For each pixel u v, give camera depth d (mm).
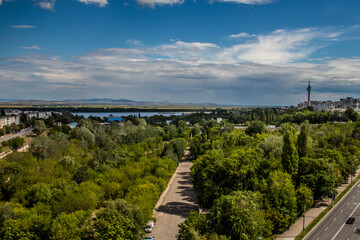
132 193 113312
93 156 165000
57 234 80875
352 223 102312
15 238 82688
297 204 106125
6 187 124000
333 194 122688
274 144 165000
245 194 90312
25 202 111812
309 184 116250
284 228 96250
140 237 86500
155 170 156625
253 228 76000
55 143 169625
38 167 137500
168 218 113125
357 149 175125
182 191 148750
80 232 83875
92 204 107125
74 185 123000
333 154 147125
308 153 143250
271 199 97375
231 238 78000
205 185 113000
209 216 82438
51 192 113562
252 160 114938
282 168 123812
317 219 106000
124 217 82312
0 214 92062
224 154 139875
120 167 150125
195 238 70500
